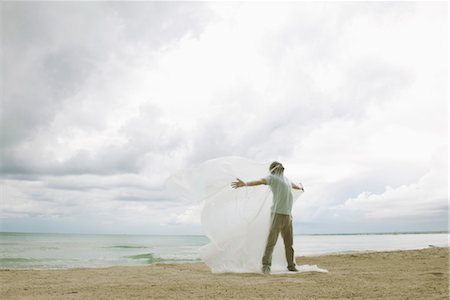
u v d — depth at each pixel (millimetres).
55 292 3988
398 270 6109
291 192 6457
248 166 6688
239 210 6414
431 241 29312
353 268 6598
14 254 14125
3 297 3703
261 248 6270
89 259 12039
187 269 6730
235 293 3887
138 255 13953
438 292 3920
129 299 3564
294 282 4711
